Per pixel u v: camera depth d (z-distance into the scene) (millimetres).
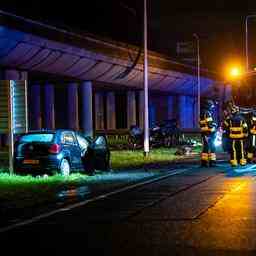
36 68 51594
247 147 27172
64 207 14102
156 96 88312
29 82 64312
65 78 60469
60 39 50094
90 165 23531
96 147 24062
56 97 78312
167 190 17125
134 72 65812
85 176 22031
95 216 12562
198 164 28203
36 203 14758
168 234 10297
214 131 26359
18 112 22500
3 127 22406
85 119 62000
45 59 50719
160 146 45781
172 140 47219
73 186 18750
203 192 16359
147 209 13367
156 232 10516
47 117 66000
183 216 12211
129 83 68375
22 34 44719
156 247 9258
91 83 62469
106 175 22688
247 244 9359
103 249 9219
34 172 21891
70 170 22562
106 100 80250
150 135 45625
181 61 76500
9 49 45406
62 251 9172
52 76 58312
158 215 12445
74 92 64062
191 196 15539
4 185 18891
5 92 22281
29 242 9914
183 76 77688
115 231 10734
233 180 19609
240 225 11039
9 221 12125
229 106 27375
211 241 9625
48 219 12328
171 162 29953
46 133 22266
